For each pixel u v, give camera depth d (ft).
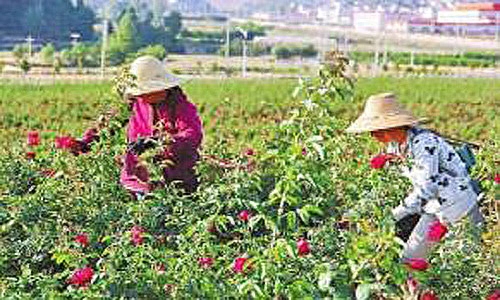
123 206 29.55
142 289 22.49
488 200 32.55
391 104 27.84
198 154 31.48
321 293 22.50
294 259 23.39
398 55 289.33
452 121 86.84
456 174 27.14
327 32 442.91
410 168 27.17
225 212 28.73
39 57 236.43
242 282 22.70
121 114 32.86
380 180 27.30
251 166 30.94
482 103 97.09
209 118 82.33
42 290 22.35
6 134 73.31
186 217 27.91
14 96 95.30
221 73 196.24
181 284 22.57
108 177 31.76
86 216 28.96
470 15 419.54
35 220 28.35
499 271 26.05
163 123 31.14
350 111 87.76
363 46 349.00
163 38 337.52
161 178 30.25
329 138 29.50
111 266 22.95
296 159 26.53
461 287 24.82
